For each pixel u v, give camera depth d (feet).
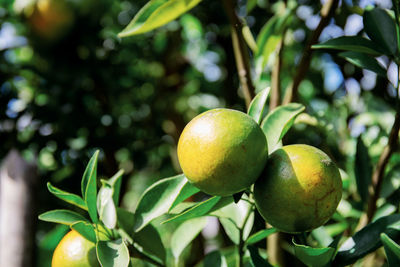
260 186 1.68
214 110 1.66
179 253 2.11
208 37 3.47
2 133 3.03
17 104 3.11
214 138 1.60
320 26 2.10
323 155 1.68
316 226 1.68
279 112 1.86
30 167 2.67
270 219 1.69
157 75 3.68
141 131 3.47
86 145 3.10
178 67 3.71
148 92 3.64
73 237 1.81
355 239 1.78
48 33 2.91
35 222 2.62
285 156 1.67
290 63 3.10
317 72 3.27
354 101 2.88
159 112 3.56
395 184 2.14
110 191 1.89
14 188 2.59
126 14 3.33
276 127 1.83
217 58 3.62
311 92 3.23
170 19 1.94
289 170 1.64
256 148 1.61
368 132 2.77
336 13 2.51
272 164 1.67
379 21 1.91
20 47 3.28
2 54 3.11
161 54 3.65
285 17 2.26
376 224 1.78
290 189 1.63
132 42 3.43
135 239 1.94
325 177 1.64
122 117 3.44
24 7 2.83
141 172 3.92
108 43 3.21
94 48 3.03
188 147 1.63
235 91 3.23
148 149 3.47
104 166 3.17
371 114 2.74
